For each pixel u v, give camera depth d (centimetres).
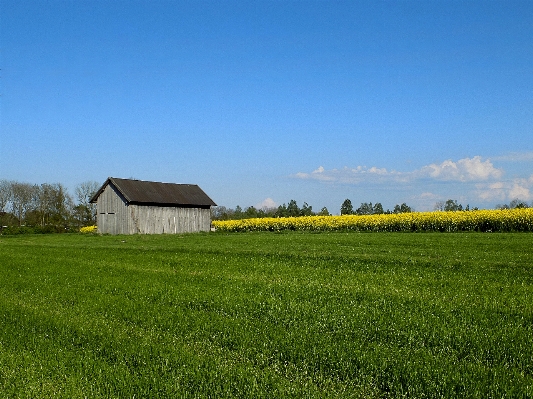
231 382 652
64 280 1645
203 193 6088
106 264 2102
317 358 739
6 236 6175
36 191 10406
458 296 1170
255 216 8569
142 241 3850
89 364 749
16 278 1725
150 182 5622
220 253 2417
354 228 4794
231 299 1202
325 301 1152
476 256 1948
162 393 628
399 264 1805
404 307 1063
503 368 675
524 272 1524
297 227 5391
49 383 675
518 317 946
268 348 793
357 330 879
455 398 594
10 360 775
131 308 1148
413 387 629
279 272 1694
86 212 9412
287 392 614
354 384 651
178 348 812
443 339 805
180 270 1838
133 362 761
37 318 1062
